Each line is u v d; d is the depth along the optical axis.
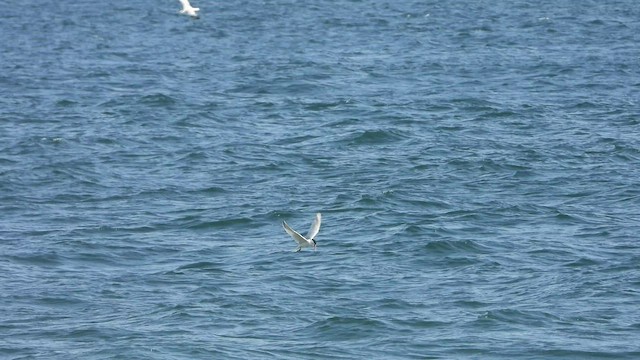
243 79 81.25
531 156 55.12
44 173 52.44
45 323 33.78
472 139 59.41
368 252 40.19
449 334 32.81
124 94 74.50
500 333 32.91
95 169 53.44
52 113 67.56
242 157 55.88
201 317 34.06
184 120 65.19
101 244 41.28
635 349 31.78
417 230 42.47
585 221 44.09
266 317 34.09
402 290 36.38
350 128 62.66
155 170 53.44
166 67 88.31
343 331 32.94
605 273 37.75
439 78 81.31
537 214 45.12
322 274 37.91
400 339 32.47
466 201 47.19
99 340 32.34
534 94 73.50
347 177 51.66
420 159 54.84
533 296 35.75
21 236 42.38
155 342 32.03
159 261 39.62
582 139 58.91
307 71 84.69
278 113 67.81
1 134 61.12
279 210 45.62
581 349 31.70
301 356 31.22
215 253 40.44
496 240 41.50
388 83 79.19
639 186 49.38
